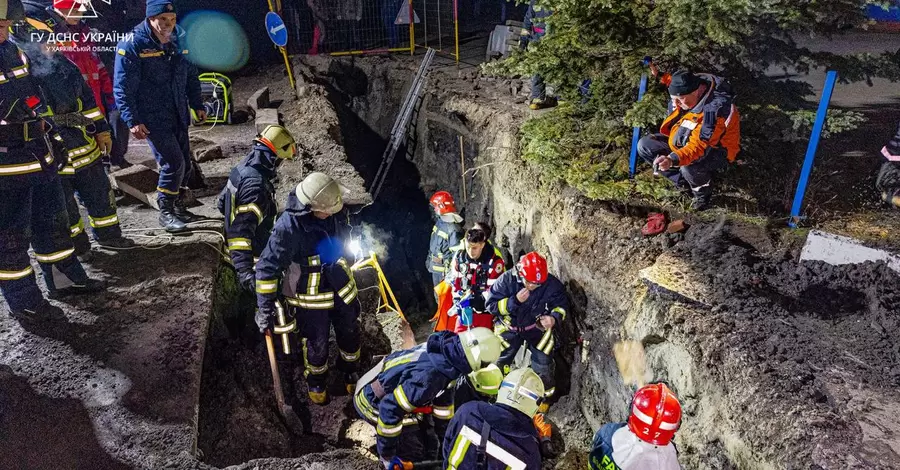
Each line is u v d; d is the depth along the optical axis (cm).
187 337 383
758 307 329
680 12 414
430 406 370
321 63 1102
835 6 392
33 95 358
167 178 498
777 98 449
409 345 542
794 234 397
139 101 462
